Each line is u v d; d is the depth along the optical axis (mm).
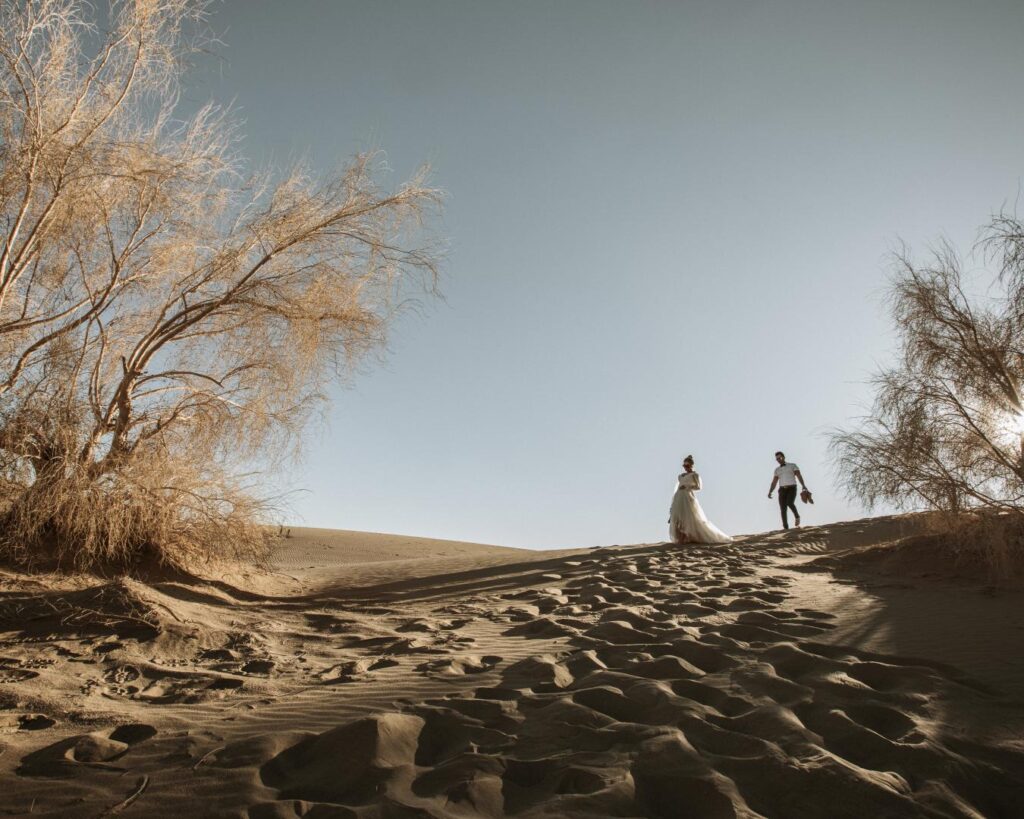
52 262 9258
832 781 2537
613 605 6715
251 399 10266
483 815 2469
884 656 4242
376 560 17766
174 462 9156
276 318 10250
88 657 4863
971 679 3746
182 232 9789
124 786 2787
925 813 2352
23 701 3883
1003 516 7496
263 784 2760
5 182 8078
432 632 6012
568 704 3465
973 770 2672
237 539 9211
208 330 10281
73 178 8430
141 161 9008
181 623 5664
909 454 8398
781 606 6086
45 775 2906
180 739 3297
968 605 5809
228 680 4406
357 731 3098
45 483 8094
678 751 2850
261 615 6852
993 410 8383
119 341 9734
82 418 8633
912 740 2900
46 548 8234
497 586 8977
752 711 3271
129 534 8672
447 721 3359
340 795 2660
